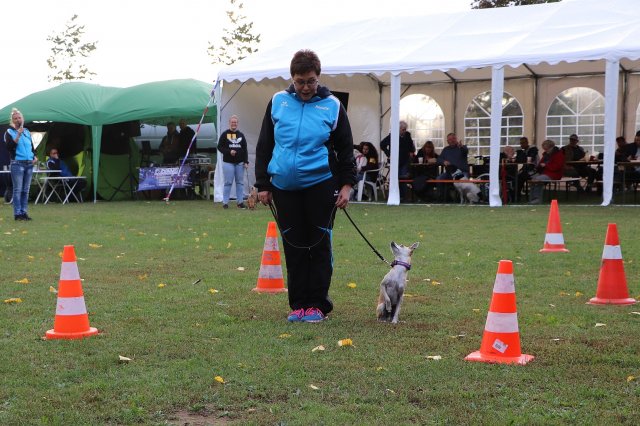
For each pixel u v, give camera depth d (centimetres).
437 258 876
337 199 558
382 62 1639
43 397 388
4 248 991
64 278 517
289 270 568
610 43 1495
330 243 566
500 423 346
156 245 1021
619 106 2009
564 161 1697
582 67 1967
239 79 1777
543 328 536
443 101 2169
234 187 1927
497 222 1263
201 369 435
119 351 477
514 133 2127
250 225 1276
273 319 571
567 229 1141
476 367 438
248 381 412
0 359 458
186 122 2191
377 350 478
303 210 559
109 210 1641
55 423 350
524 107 2112
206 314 587
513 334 451
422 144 2202
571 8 1744
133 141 2147
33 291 682
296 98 555
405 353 471
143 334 521
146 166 2047
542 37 1623
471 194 1672
